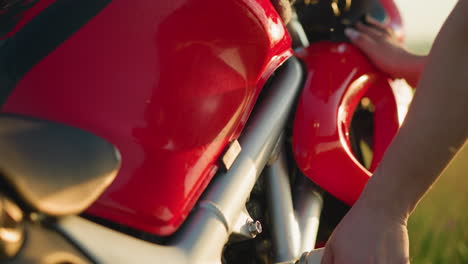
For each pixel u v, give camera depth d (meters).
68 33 0.98
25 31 0.98
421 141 0.86
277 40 1.23
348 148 1.35
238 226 1.12
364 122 1.65
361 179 1.33
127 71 0.97
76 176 0.68
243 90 1.13
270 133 1.25
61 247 0.71
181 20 1.03
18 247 0.65
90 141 0.72
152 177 0.95
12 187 0.63
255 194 1.32
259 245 1.31
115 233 0.84
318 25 1.69
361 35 1.57
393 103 1.54
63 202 0.66
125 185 0.93
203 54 1.05
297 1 1.71
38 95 0.93
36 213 0.70
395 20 1.70
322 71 1.43
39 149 0.67
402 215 0.88
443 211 2.93
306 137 1.33
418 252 2.54
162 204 0.95
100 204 0.91
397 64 1.51
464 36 0.83
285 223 1.30
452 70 0.84
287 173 1.35
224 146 1.09
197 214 1.03
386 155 0.88
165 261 0.91
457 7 0.84
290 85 1.36
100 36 0.98
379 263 0.86
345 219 0.90
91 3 1.01
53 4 1.02
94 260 0.77
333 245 0.90
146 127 0.96
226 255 1.25
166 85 0.99
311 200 1.42
